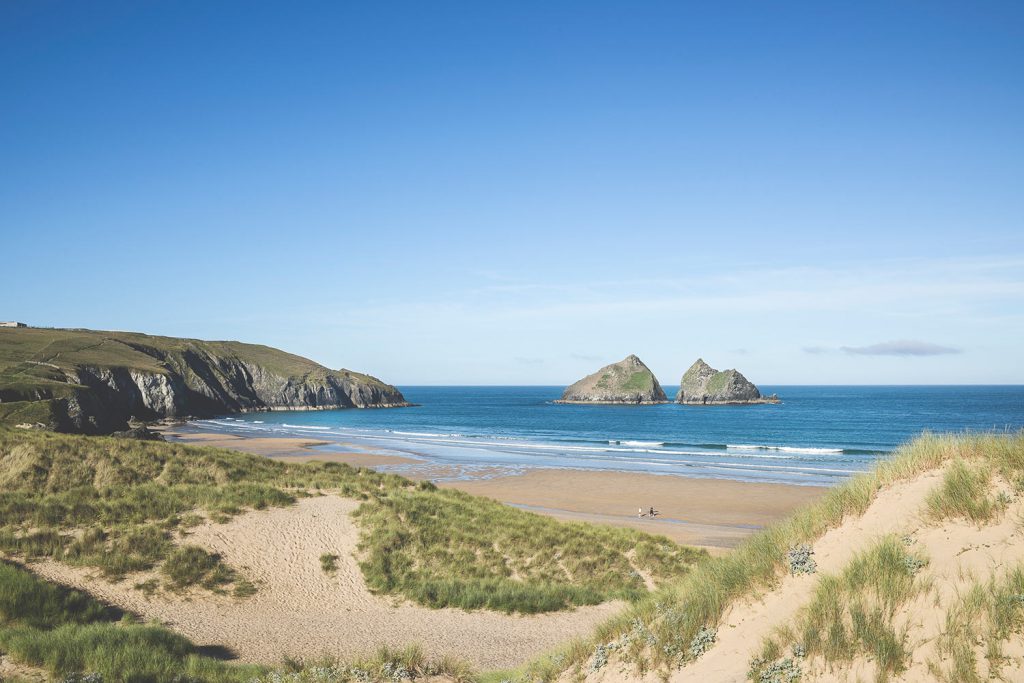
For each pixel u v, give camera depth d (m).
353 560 20.39
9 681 10.67
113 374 129.88
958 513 8.02
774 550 9.48
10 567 16.14
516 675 10.75
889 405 179.75
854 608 7.25
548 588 19.58
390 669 12.37
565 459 66.56
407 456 68.69
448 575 20.19
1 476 23.45
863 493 9.57
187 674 11.64
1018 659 5.92
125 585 17.12
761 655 7.38
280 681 11.61
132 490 23.27
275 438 90.19
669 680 7.89
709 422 128.38
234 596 17.53
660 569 22.30
